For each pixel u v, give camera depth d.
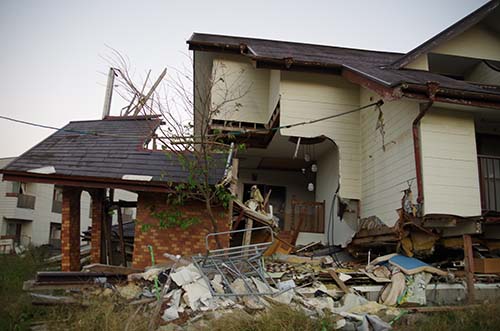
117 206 9.55
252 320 5.27
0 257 13.32
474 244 8.72
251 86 12.39
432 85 7.45
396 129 9.11
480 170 8.41
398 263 7.66
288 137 11.54
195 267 6.71
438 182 8.04
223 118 11.96
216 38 13.38
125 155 9.28
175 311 5.66
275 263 8.33
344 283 7.44
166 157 9.23
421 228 8.22
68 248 8.54
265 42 14.24
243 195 14.52
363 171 10.77
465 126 8.34
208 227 8.37
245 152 13.05
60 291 6.54
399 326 5.84
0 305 5.95
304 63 10.47
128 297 6.25
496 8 9.76
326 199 12.52
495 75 10.15
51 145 9.88
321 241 12.21
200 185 7.98
